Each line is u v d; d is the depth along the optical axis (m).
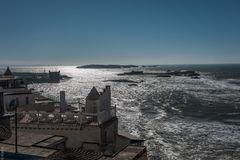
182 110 71.31
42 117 22.22
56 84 166.50
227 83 161.50
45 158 12.75
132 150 14.30
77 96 100.50
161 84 159.88
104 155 13.52
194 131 48.44
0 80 31.33
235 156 35.59
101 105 22.16
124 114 64.44
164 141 41.94
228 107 75.81
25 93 29.08
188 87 139.25
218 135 45.72
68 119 21.52
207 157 35.25
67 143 20.45
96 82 183.75
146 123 54.44
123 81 184.12
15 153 13.16
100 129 20.17
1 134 16.34
